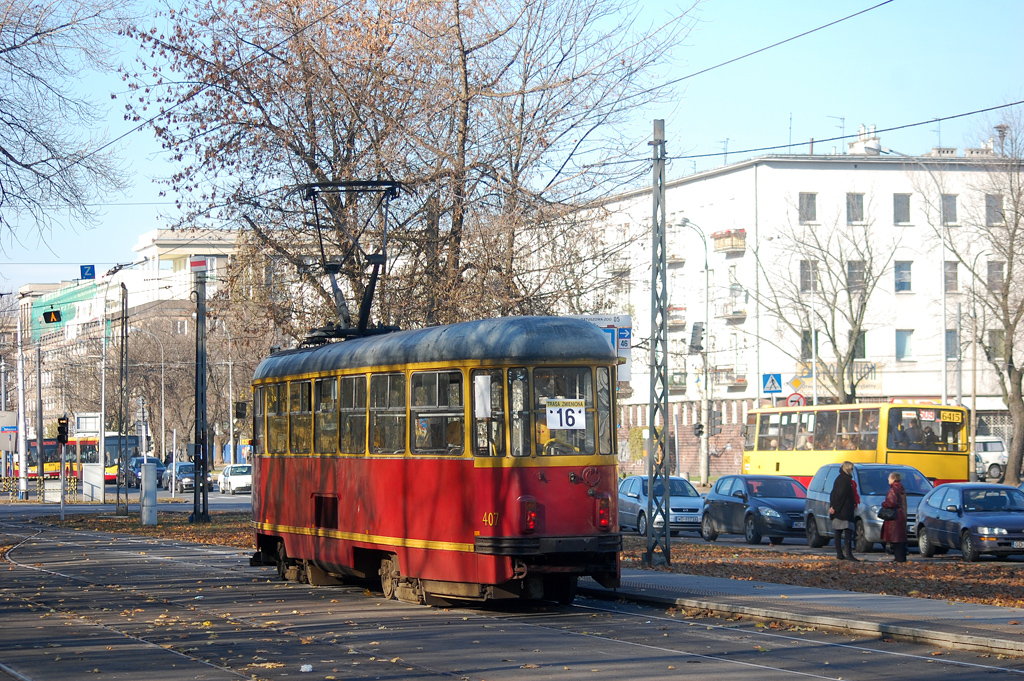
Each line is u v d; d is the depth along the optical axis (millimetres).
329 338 19969
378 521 15984
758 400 62969
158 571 21531
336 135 27906
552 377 14555
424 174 26609
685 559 22406
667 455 21109
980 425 63906
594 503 14453
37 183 23453
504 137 26047
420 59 27078
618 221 27875
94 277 39875
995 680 9898
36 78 23031
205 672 10508
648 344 26453
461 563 14414
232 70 27719
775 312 55781
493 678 10086
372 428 16312
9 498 61750
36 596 17109
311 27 27891
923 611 13867
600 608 15312
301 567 19312
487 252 25969
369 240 27594
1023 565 21625
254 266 28609
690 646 11945
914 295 63625
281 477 19188
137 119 27891
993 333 62125
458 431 14641
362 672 10406
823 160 63344
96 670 10648
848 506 22531
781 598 15289
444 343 15023
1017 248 49719
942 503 24453
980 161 62156
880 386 62906
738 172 64250
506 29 26562
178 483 71438
